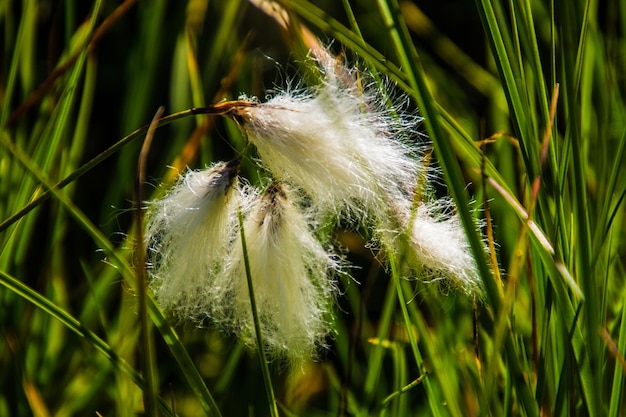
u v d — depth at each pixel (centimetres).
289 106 45
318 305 47
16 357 51
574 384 45
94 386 53
